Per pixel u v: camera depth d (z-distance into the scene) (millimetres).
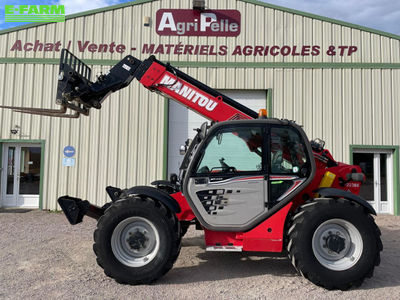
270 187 3979
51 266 4469
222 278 4082
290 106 9562
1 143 9648
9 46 9578
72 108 4641
